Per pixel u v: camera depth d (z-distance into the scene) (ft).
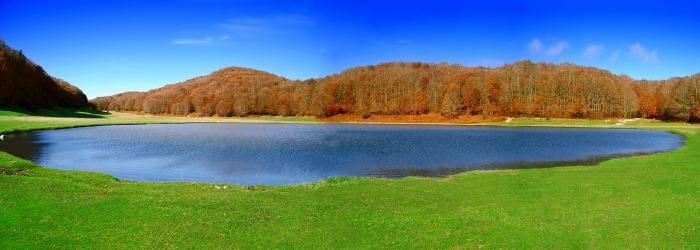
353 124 490.90
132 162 144.15
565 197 77.87
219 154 166.09
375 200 76.23
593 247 52.95
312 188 86.74
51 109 509.76
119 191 77.97
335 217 65.00
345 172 126.31
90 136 239.09
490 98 549.54
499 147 198.70
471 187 87.92
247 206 69.72
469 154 169.27
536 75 606.55
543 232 58.03
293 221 62.54
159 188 83.71
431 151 179.73
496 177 99.55
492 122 490.49
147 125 376.89
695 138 228.84
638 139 247.70
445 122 511.40
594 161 151.02
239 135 270.46
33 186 76.59
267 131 322.96
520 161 150.51
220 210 66.80
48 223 57.98
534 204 72.95
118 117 546.26
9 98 430.61
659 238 55.52
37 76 534.78
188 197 74.69
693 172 101.09
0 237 52.47
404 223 62.23
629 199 75.41
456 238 56.18
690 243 53.83
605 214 65.98
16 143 194.80
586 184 89.20
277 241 54.65
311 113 628.28
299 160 150.30
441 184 91.45
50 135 236.84
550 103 520.83
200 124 428.97
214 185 89.61
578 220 63.10
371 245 53.88
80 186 79.71
